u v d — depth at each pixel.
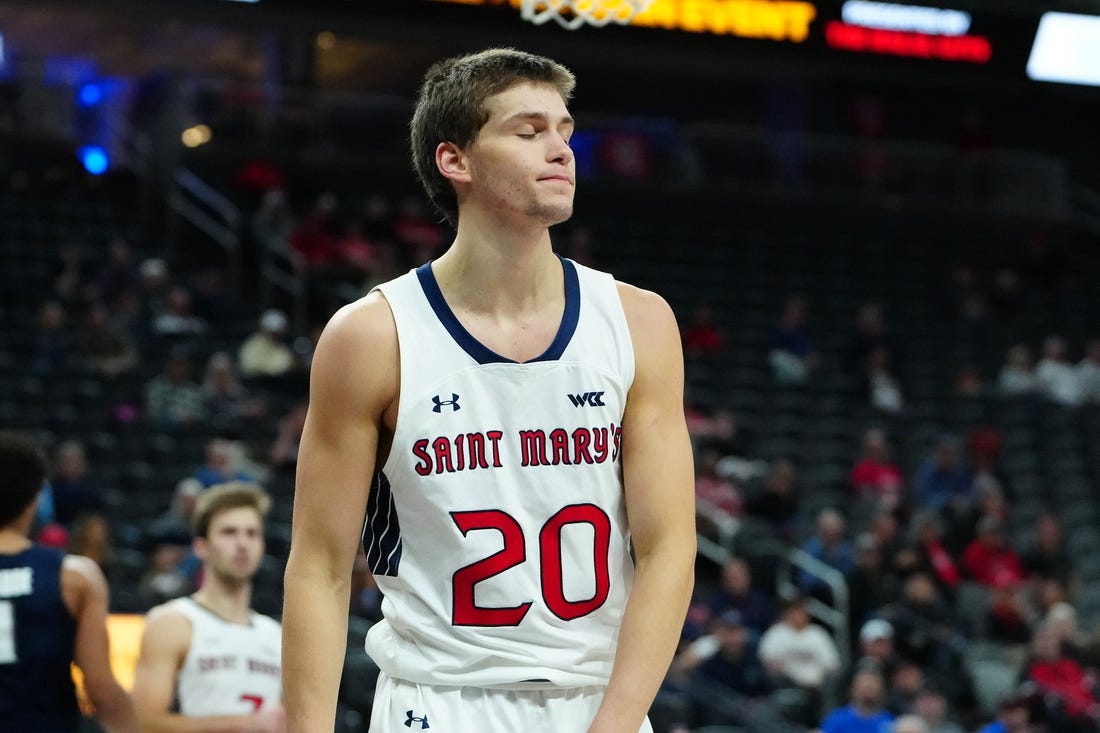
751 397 18.55
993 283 23.28
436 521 2.75
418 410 2.76
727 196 23.83
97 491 12.94
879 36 18.55
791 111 26.28
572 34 17.22
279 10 16.62
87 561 4.83
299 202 21.89
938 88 26.48
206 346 16.86
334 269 19.48
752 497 15.23
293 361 16.66
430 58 25.36
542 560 2.75
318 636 2.76
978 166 24.89
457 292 2.83
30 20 22.08
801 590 13.63
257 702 5.94
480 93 2.80
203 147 21.41
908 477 17.73
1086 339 22.31
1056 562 15.45
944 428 18.83
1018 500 17.45
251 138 21.75
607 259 21.92
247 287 19.84
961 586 14.66
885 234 24.56
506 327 2.81
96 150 22.17
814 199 24.16
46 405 14.83
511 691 2.75
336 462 2.79
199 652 5.87
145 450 14.23
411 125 3.04
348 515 2.80
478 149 2.79
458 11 16.97
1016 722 11.46
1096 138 27.12
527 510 2.76
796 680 11.97
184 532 11.92
